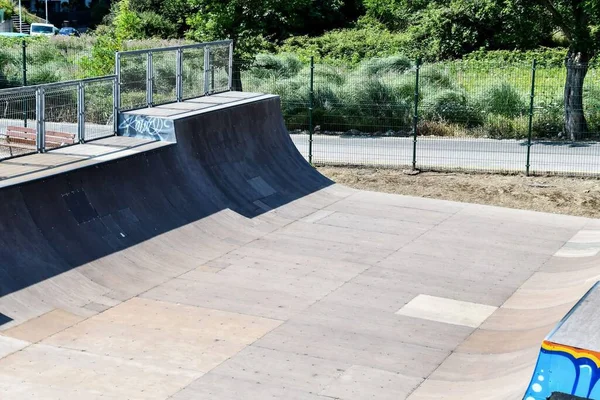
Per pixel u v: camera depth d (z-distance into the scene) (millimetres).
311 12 54094
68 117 18234
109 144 18266
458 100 29688
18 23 63625
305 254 16609
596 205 20516
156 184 17453
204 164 19125
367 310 13883
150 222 16547
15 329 12320
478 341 12805
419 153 25438
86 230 15188
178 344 12305
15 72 33188
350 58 45094
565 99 27625
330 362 11891
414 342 12688
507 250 17266
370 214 19531
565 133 27812
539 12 28500
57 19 73562
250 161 20641
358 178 22688
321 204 20188
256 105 21906
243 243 17062
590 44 27031
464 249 17234
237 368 11602
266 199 19609
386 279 15383
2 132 18047
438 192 21500
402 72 33281
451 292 14852
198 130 19422
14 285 13211
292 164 21922
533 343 12047
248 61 29250
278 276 15344
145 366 11555
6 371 11203
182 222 17125
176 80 21406
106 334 12523
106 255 15000
